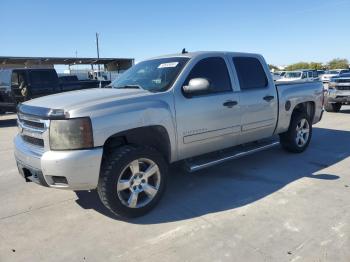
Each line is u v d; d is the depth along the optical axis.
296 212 3.95
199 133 4.55
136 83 4.73
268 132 5.73
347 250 3.16
